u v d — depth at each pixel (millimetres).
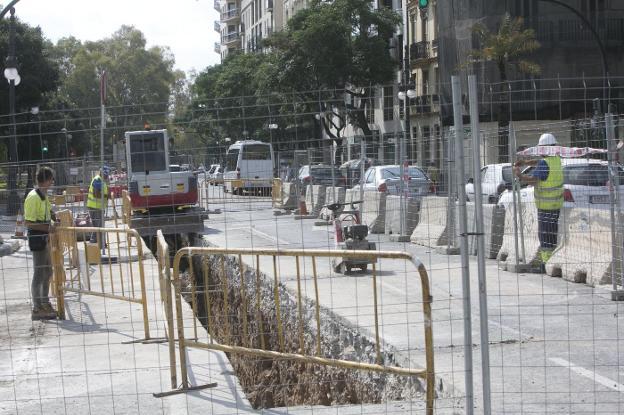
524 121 29156
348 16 44812
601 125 11430
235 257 15789
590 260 11453
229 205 19672
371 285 12102
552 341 8188
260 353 6852
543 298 9875
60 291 11047
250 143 34938
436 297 10914
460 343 8133
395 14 46438
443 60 39469
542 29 34562
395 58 50812
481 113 27016
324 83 45000
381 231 19906
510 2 35094
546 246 12586
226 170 19172
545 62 34500
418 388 7129
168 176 21312
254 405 9805
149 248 19125
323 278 12906
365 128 44938
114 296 10156
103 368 8188
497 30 35562
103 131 12875
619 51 34031
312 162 22156
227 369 7926
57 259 11164
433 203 16688
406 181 17516
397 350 7793
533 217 13320
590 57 34188
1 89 51906
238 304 14547
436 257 15305
